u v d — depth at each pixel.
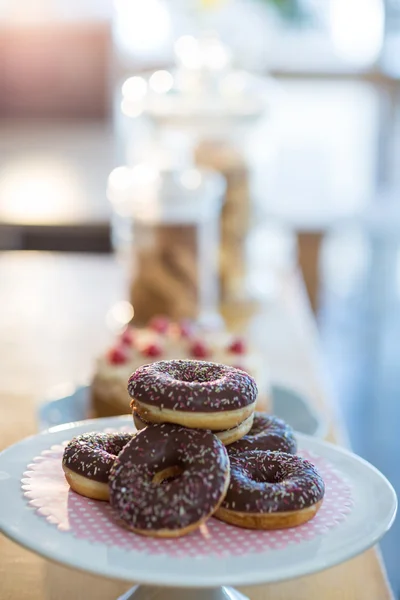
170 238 1.76
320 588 1.00
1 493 0.90
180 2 4.61
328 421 1.39
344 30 4.75
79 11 4.66
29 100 4.73
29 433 1.32
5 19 4.62
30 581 1.01
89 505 0.88
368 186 5.00
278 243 2.68
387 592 1.00
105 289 2.19
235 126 2.05
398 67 4.79
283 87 4.88
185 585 0.77
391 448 3.20
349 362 4.01
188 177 1.81
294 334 1.83
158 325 1.52
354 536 0.84
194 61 2.12
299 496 0.85
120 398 1.33
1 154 3.83
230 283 2.02
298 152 4.97
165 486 0.84
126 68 4.66
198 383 0.88
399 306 4.65
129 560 0.80
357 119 4.97
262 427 0.98
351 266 5.11
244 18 3.68
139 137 2.34
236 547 0.82
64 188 3.12
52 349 1.72
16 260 2.50
